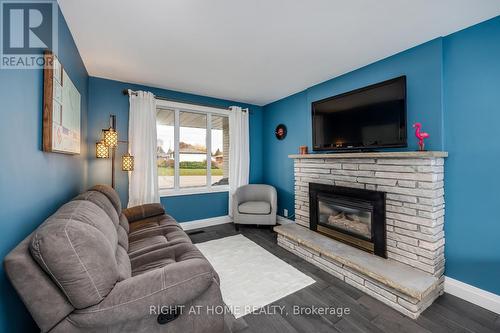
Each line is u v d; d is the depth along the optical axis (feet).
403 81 6.92
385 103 7.38
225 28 6.27
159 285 3.48
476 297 5.90
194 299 3.99
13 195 3.19
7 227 3.03
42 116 4.18
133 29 6.28
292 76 9.78
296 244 8.91
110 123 10.10
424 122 6.89
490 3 5.17
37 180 3.99
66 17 5.69
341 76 9.64
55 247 2.84
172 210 12.13
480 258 5.95
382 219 7.12
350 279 6.82
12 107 3.19
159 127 12.01
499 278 5.66
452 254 6.39
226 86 11.19
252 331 4.99
